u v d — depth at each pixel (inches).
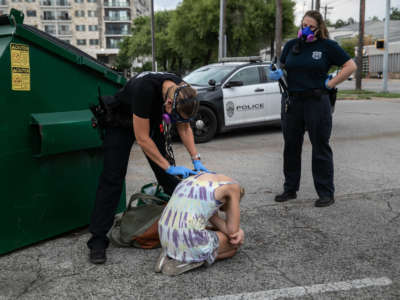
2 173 108.1
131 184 189.6
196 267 106.3
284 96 154.5
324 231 132.0
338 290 96.9
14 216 112.6
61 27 3149.6
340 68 144.7
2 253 111.7
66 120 118.2
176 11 1246.9
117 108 111.0
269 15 1141.1
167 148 112.6
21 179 112.6
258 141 302.2
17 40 107.2
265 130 351.9
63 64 119.1
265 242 124.1
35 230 118.6
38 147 113.5
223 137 321.7
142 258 114.0
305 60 145.6
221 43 703.7
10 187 110.4
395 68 1619.1
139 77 106.0
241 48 1205.7
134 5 3599.9
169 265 103.8
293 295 94.7
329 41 143.6
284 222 139.9
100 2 3366.1
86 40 3206.2
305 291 96.3
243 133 339.3
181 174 108.6
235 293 95.7
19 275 104.2
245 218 143.9
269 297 94.0
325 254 115.6
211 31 1160.8
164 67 2046.0
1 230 110.3
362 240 124.9
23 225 115.2
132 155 257.0
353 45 2078.0
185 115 99.1
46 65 114.7
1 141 106.6
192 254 102.6
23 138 111.3
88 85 126.7
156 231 116.8
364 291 96.4
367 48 1760.6
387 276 103.1
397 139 299.3
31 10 3078.2
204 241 102.3
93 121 114.7
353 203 158.6
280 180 194.9
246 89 312.5
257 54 1256.8
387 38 800.3
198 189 102.5
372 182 188.4
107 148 112.5
